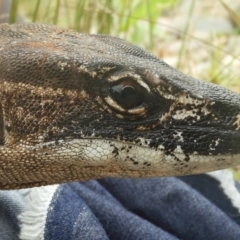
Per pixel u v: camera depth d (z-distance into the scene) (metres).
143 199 0.19
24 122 0.13
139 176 0.14
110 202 0.18
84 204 0.17
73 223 0.16
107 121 0.13
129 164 0.13
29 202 0.17
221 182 0.20
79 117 0.13
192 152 0.13
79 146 0.13
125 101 0.13
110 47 0.14
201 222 0.18
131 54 0.14
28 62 0.13
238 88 0.29
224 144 0.13
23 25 0.14
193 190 0.19
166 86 0.13
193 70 0.32
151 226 0.17
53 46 0.13
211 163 0.13
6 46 0.13
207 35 0.37
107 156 0.13
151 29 0.27
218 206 0.20
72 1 0.28
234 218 0.19
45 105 0.13
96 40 0.14
